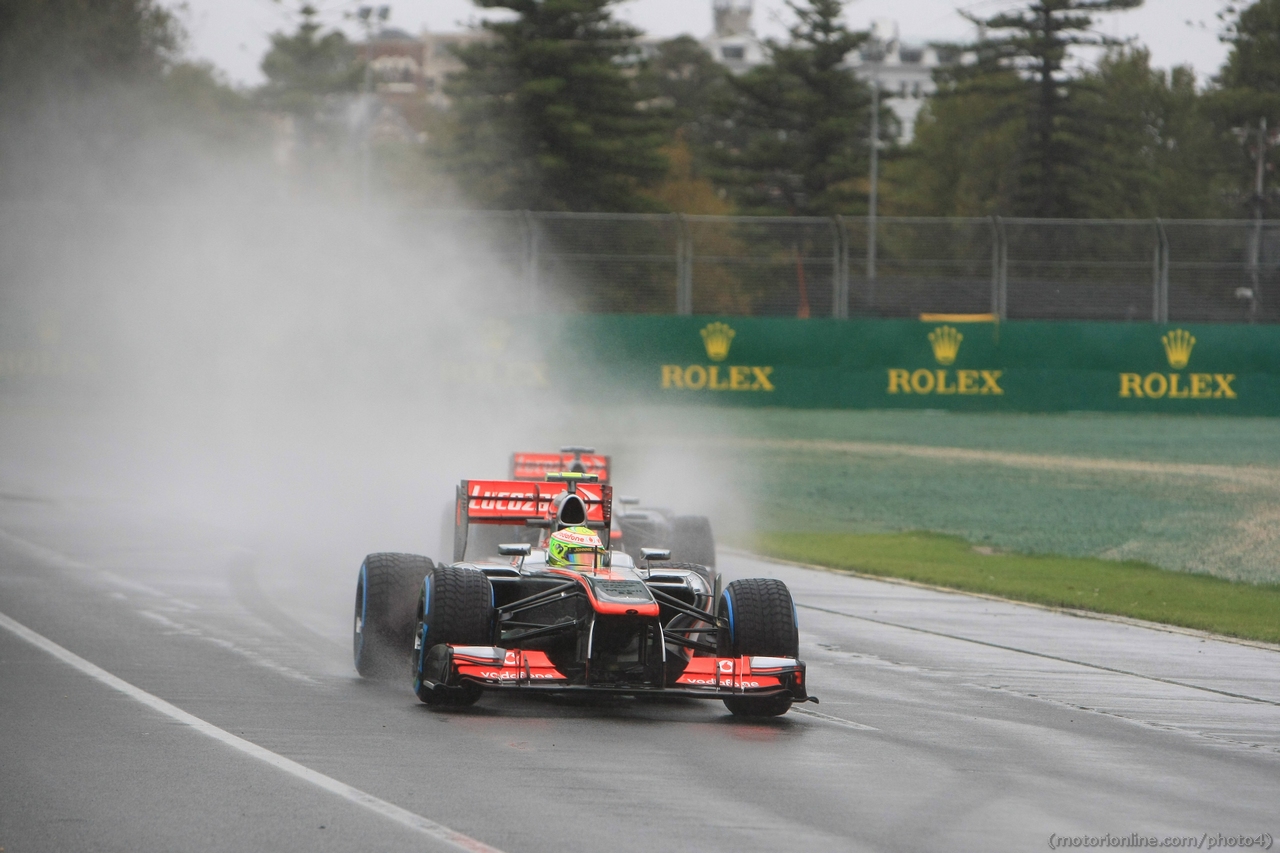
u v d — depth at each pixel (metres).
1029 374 159.12
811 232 158.75
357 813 26.03
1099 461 126.12
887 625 54.38
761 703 35.88
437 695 35.06
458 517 44.22
